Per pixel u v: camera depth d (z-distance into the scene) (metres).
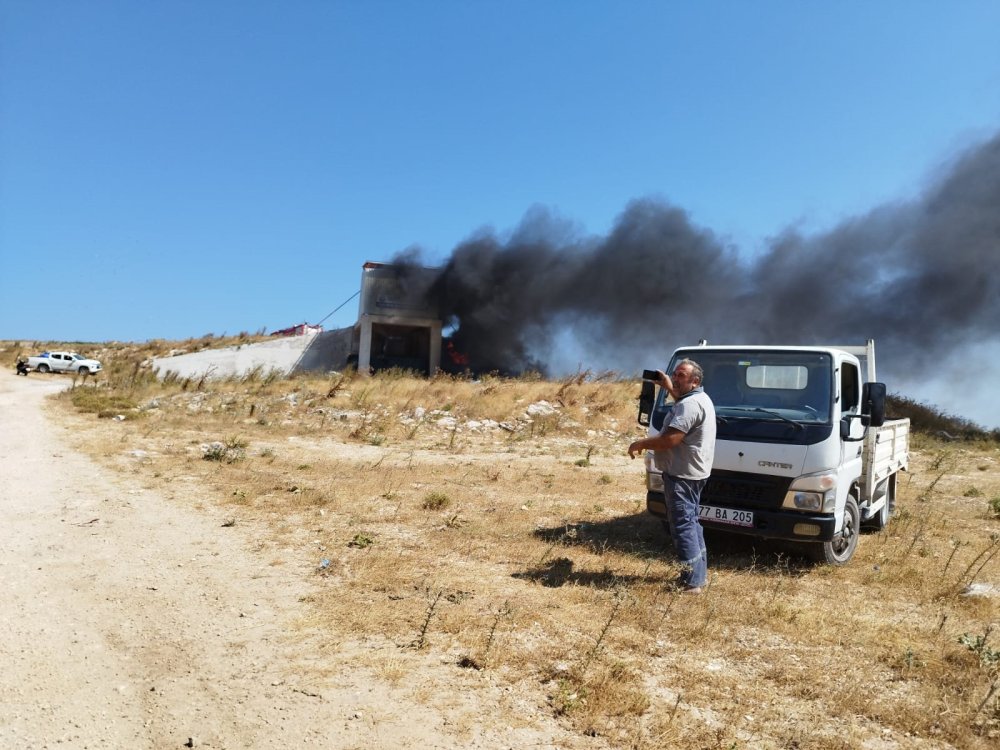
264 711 3.43
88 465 10.20
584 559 6.37
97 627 4.44
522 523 7.74
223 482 9.30
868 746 3.27
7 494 8.16
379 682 3.76
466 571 5.83
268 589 5.24
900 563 6.59
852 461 6.67
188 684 3.70
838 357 6.50
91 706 3.43
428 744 3.16
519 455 13.84
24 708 3.36
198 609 4.81
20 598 4.87
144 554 6.06
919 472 13.40
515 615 4.78
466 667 3.97
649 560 6.31
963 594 5.61
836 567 6.41
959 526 8.47
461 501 8.88
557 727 3.35
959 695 3.81
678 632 4.63
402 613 4.77
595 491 10.09
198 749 3.08
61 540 6.39
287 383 21.66
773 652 4.37
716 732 3.33
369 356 36.22
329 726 3.29
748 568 6.28
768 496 6.18
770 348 6.79
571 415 18.23
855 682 3.93
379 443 14.27
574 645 4.32
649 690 3.79
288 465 11.03
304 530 7.02
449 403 18.53
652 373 5.65
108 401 18.97
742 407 6.64
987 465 14.33
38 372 39.50
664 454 5.52
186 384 21.72
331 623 4.57
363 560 5.99
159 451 11.62
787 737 3.31
